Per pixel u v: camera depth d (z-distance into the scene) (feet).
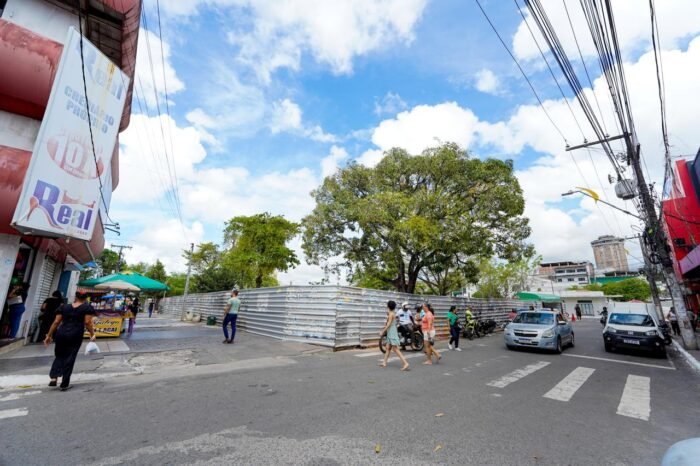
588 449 12.72
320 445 12.13
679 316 44.86
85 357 27.63
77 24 31.22
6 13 28.60
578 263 277.85
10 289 32.14
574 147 38.40
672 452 6.34
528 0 16.39
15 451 11.02
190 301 92.73
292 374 24.06
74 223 26.94
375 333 45.19
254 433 13.01
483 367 30.09
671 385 24.61
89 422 13.74
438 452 11.95
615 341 41.86
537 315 46.47
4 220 25.32
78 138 27.14
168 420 14.12
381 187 62.64
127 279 50.47
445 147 57.88
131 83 36.96
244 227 100.01
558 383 24.16
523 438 13.55
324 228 63.21
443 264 61.16
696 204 61.00
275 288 48.24
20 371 21.91
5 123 28.07
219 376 22.67
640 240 69.62
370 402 17.63
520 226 59.93
